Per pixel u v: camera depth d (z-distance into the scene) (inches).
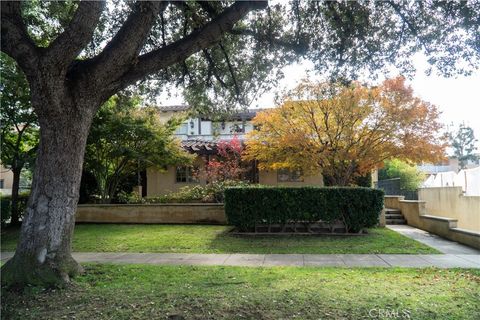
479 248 388.5
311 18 374.6
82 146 257.0
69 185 251.9
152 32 407.2
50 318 182.4
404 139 527.8
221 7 352.5
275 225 494.3
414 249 389.4
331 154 552.1
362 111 524.1
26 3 342.0
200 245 421.1
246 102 457.1
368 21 352.8
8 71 486.6
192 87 457.1
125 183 821.2
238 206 485.4
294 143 551.2
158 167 697.0
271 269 297.3
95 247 417.7
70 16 361.1
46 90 230.4
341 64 370.6
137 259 355.3
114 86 260.2
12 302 207.5
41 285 231.1
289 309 191.6
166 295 215.8
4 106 550.9
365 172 594.9
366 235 472.1
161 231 529.0
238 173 740.0
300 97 544.1
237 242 435.8
